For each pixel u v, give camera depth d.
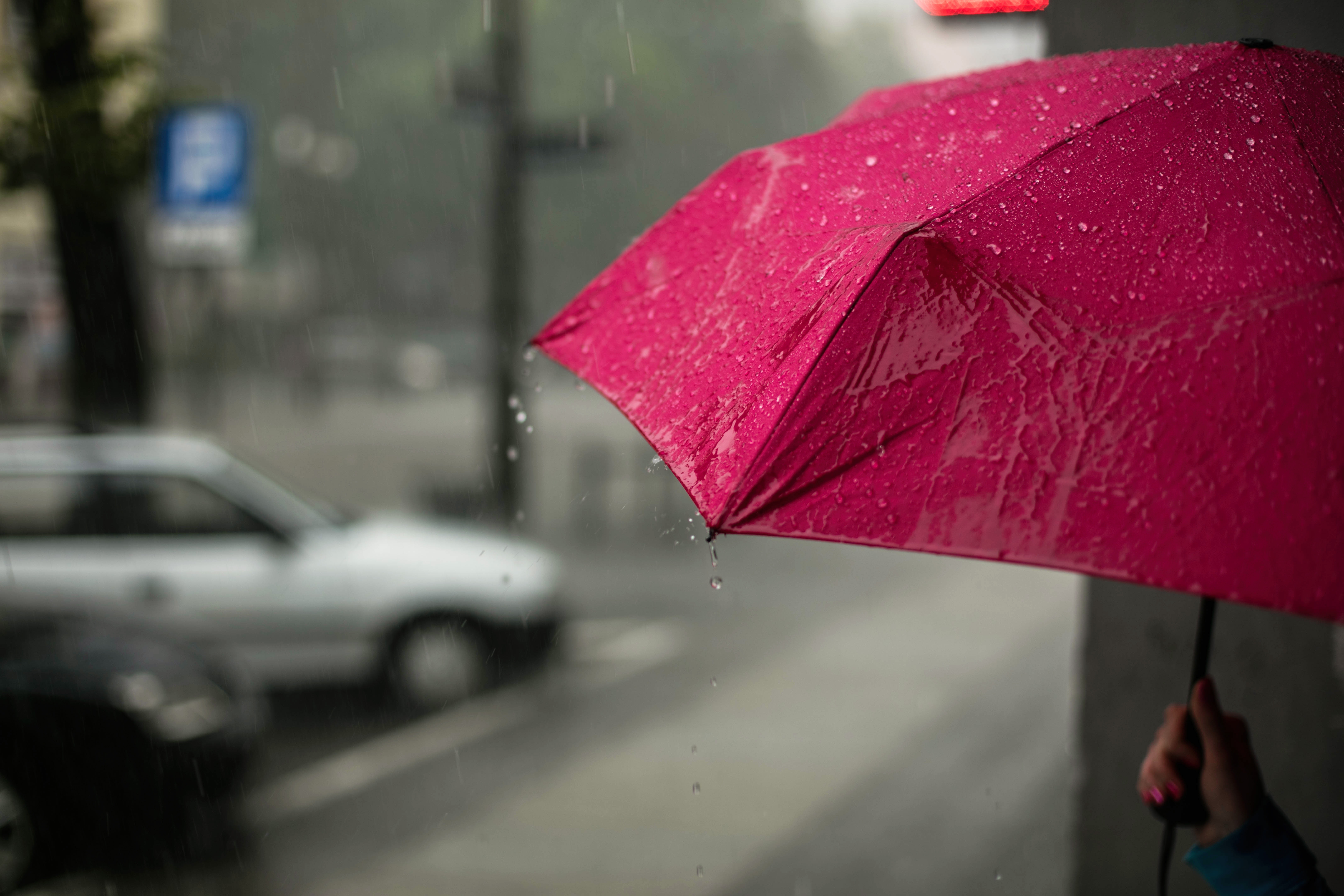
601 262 47.50
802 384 1.27
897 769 6.43
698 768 6.60
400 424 32.09
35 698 5.19
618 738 7.24
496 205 13.60
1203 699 1.55
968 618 10.60
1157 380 1.21
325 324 52.66
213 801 5.70
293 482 19.83
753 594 12.01
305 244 53.53
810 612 11.05
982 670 8.69
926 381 1.25
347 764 6.91
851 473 1.23
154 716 5.36
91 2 8.17
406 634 7.98
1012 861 5.00
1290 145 1.41
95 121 8.14
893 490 1.21
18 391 21.58
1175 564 1.11
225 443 26.11
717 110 47.00
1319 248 1.29
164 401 34.28
